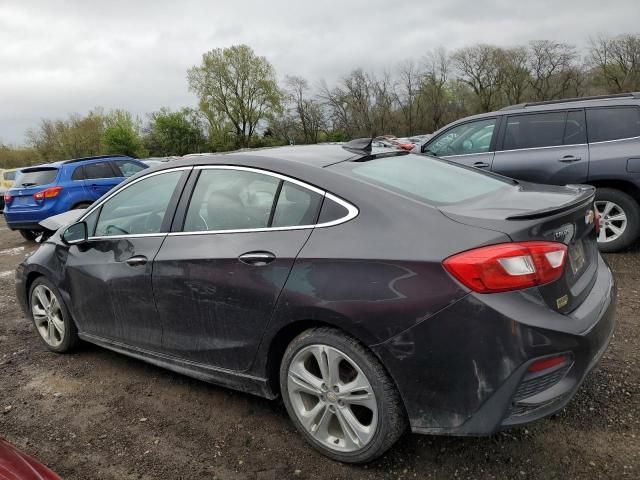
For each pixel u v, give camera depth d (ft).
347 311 7.75
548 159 19.15
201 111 213.87
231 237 9.46
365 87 205.57
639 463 8.00
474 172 11.10
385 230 7.89
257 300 8.80
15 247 33.45
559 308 7.36
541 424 9.12
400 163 10.44
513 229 7.23
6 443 6.56
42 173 32.68
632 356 11.21
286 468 8.60
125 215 11.64
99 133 185.68
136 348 11.48
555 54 200.54
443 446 8.79
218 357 9.77
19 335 15.57
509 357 6.96
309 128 210.18
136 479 8.63
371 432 7.99
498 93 209.46
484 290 7.02
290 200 9.02
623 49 195.31
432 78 208.85
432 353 7.30
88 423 10.43
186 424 10.12
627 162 17.80
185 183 10.64
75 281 12.41
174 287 10.08
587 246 8.95
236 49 208.74
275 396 9.38
